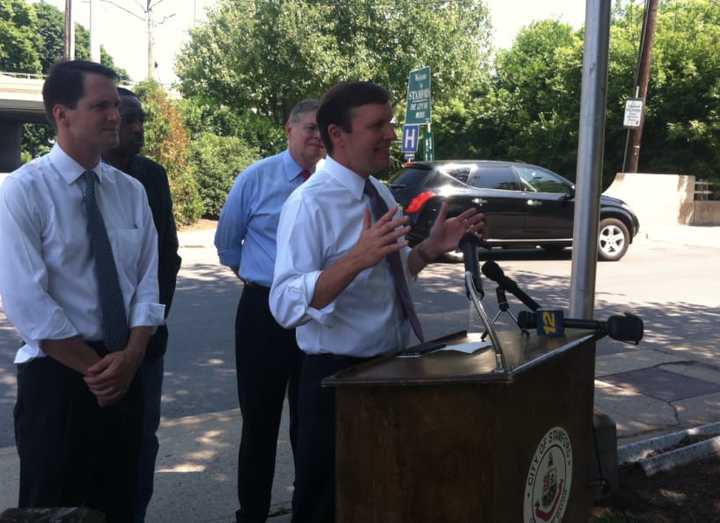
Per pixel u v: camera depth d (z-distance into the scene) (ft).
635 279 35.04
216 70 72.64
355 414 6.55
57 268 7.55
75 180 7.72
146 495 10.32
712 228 59.06
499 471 6.24
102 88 7.63
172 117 53.42
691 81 64.59
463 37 71.82
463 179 38.14
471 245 7.89
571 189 40.16
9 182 7.39
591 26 11.50
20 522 6.30
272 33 68.49
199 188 57.36
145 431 10.18
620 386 18.17
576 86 73.41
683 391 17.83
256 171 11.14
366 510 6.63
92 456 7.84
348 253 7.09
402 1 68.85
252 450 10.92
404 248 8.58
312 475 7.98
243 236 11.24
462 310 27.02
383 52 69.82
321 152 11.07
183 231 51.72
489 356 6.89
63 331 7.30
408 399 6.35
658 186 60.64
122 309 7.85
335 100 7.76
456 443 6.26
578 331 8.09
